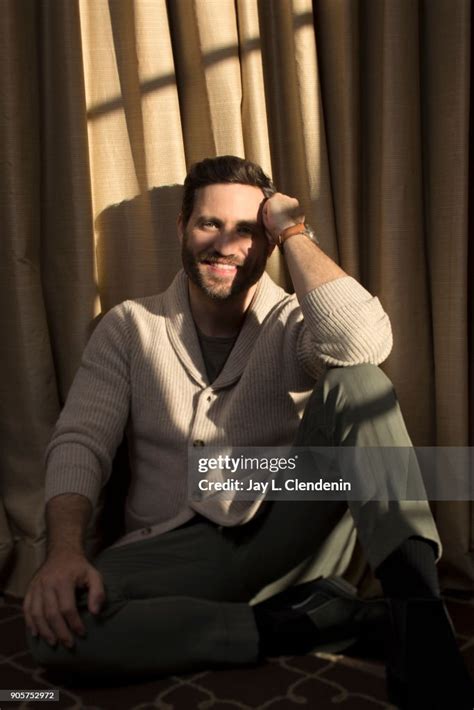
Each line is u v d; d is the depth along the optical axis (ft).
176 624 5.72
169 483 6.68
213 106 7.33
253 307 6.82
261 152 7.39
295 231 6.58
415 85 7.31
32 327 7.36
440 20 7.32
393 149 7.27
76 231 7.37
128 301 7.02
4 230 7.27
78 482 6.24
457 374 7.36
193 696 5.65
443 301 7.41
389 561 5.46
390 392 5.88
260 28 7.48
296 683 5.81
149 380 6.75
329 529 6.44
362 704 5.54
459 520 7.42
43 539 7.45
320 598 6.22
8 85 7.09
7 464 7.63
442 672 4.91
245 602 6.53
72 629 5.53
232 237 6.57
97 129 7.47
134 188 7.50
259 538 6.39
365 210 7.65
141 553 6.28
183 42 7.47
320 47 7.54
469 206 7.59
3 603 7.34
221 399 6.69
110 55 7.38
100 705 5.56
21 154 7.18
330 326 6.10
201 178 6.66
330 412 5.88
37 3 7.27
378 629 6.08
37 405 7.44
